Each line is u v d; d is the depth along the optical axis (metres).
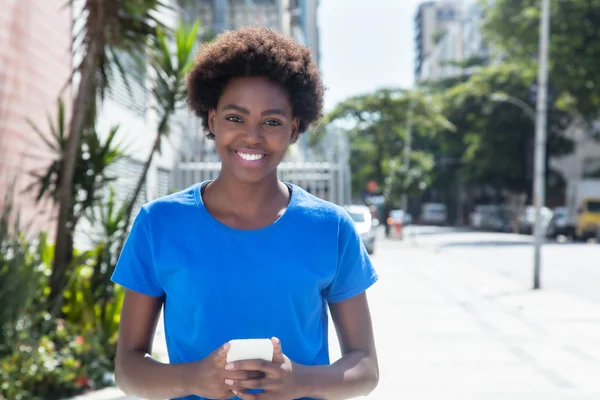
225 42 1.96
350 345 2.01
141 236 1.93
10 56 7.64
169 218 1.92
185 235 1.89
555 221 41.06
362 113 48.84
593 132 48.00
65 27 9.35
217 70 1.93
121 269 1.95
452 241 36.44
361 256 2.02
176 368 1.82
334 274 1.95
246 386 1.72
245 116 1.92
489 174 51.56
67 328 6.27
